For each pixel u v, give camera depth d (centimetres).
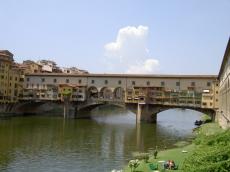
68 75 18025
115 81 17175
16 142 9075
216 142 5962
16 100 17688
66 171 6166
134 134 11294
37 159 7100
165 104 15300
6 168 6316
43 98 17725
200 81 15762
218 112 13612
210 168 3919
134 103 15762
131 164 5678
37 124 13450
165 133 11638
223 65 11500
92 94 17800
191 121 16938
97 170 6238
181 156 6694
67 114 16988
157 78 16450
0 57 16638
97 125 13925
